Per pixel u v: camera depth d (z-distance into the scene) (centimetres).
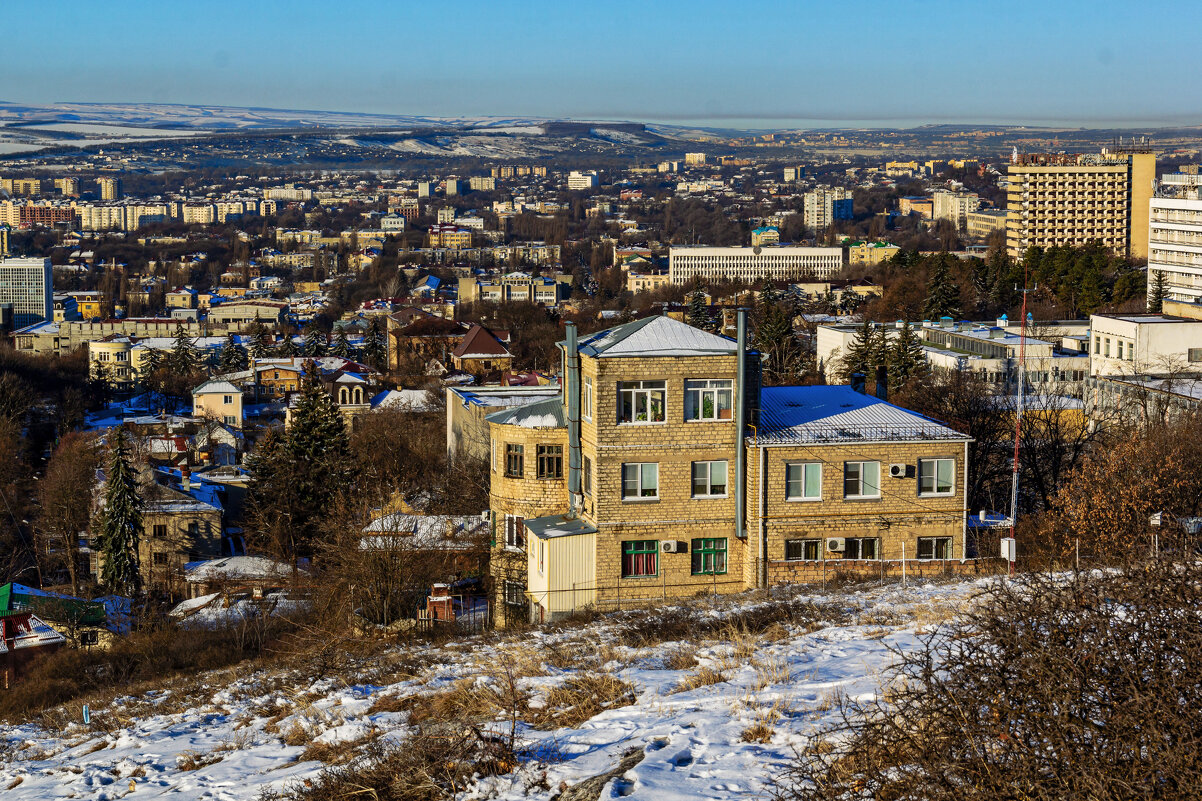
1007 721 1516
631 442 5006
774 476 5016
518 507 5441
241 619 6259
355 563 5869
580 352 5175
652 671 2964
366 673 3784
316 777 2394
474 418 9694
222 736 3200
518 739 2348
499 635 4388
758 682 2575
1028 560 4388
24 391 18512
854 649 2894
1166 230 19912
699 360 4994
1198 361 10825
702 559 5088
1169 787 1407
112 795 2702
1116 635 1516
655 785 1878
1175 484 5081
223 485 11838
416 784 2148
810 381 13188
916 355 11669
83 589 9731
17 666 7025
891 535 5078
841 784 1664
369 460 10306
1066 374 11731
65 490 10856
